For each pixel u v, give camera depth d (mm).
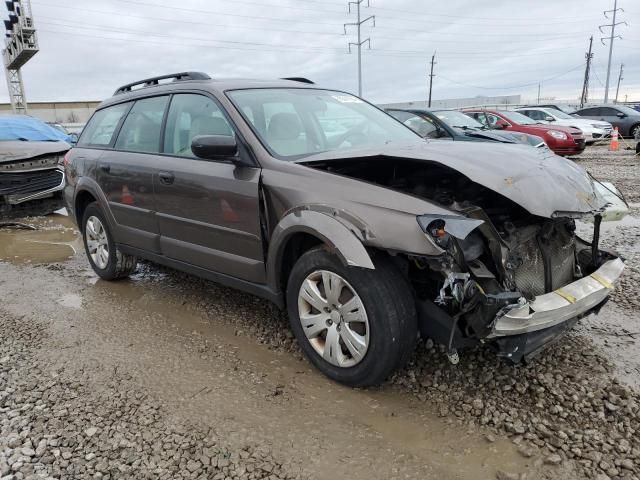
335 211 2867
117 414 2863
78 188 5215
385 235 2637
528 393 2938
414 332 2811
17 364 3488
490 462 2418
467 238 2613
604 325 3762
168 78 4586
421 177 3299
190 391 3082
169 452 2541
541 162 3043
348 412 2828
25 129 9477
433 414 2791
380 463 2432
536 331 2818
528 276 2938
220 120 3725
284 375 3236
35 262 6180
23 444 2621
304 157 3432
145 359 3512
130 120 4707
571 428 2617
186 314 4281
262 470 2404
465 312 2582
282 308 3436
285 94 4090
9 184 8391
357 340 2885
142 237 4434
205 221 3746
